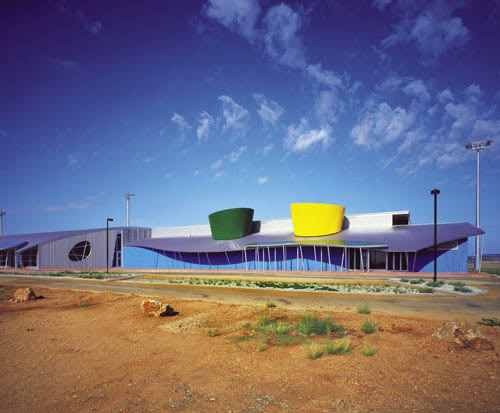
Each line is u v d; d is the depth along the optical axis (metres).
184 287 24.14
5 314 13.03
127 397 5.23
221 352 7.54
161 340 8.75
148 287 24.47
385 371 6.04
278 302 16.06
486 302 15.55
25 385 5.83
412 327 9.64
